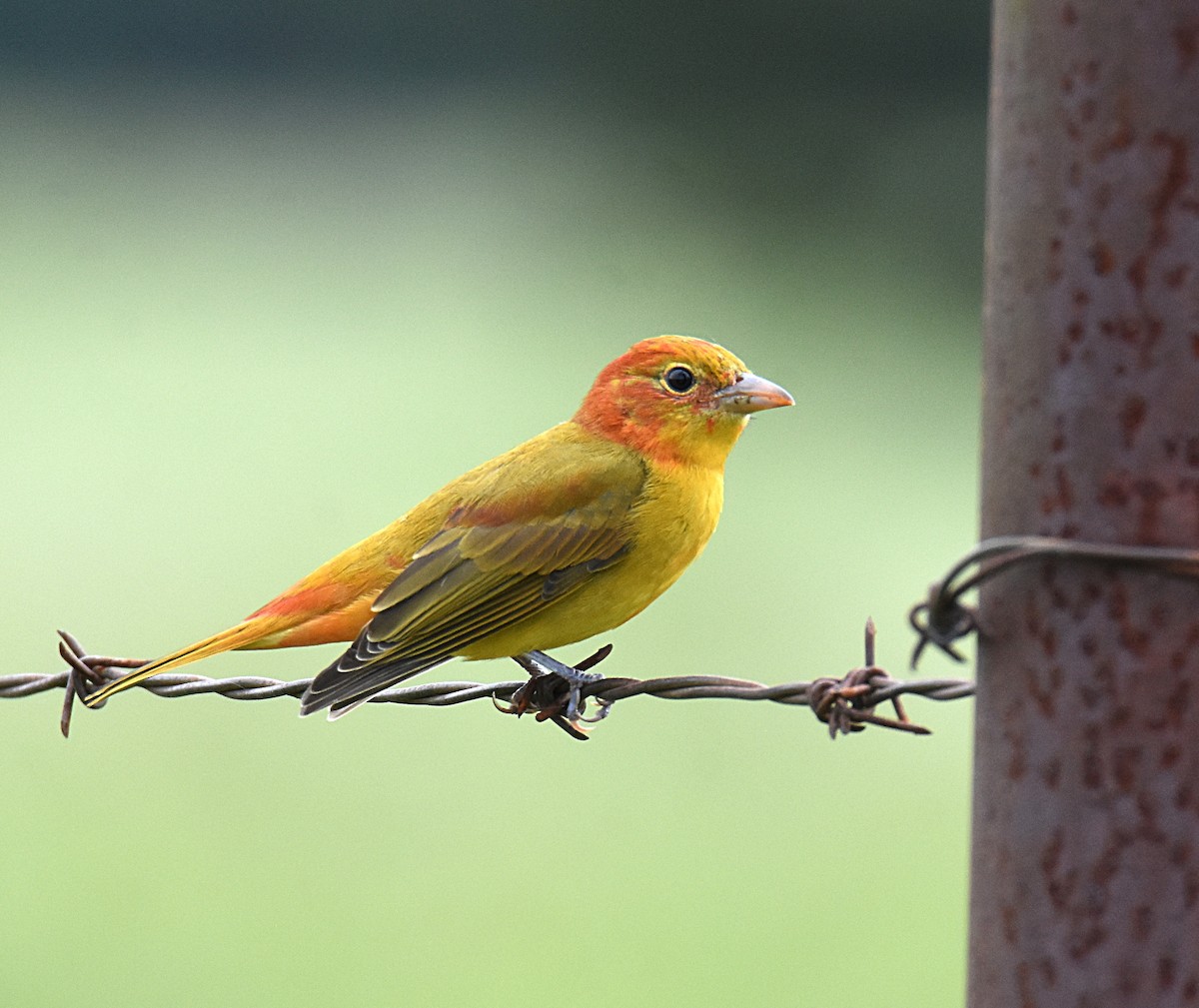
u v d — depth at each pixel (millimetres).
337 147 31562
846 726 4570
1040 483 3354
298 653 12938
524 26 34469
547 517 6297
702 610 13750
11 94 34750
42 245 26469
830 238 26047
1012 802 3422
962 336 22000
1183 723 3262
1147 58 3217
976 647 3537
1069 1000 3348
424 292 24297
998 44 3438
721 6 32438
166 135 32188
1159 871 3281
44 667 12727
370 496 16781
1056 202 3305
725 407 6492
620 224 26906
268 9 35875
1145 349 3248
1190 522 3244
